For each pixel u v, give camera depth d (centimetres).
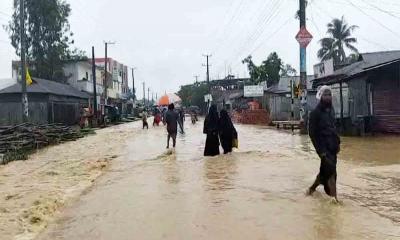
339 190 912
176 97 4534
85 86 5512
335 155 826
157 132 3256
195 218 737
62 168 1482
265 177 1088
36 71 4975
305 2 2472
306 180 1029
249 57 6003
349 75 2317
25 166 1603
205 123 1578
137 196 935
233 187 980
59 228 729
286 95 4097
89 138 2884
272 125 3791
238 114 4931
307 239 609
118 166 1455
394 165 1247
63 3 5203
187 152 1748
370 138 2091
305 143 1953
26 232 714
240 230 661
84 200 930
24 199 963
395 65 2225
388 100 2259
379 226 657
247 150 1703
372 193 883
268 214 743
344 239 603
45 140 2361
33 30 4972
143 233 671
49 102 3800
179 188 996
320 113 832
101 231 695
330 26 6191
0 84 4341
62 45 5116
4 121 3466
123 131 3544
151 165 1414
